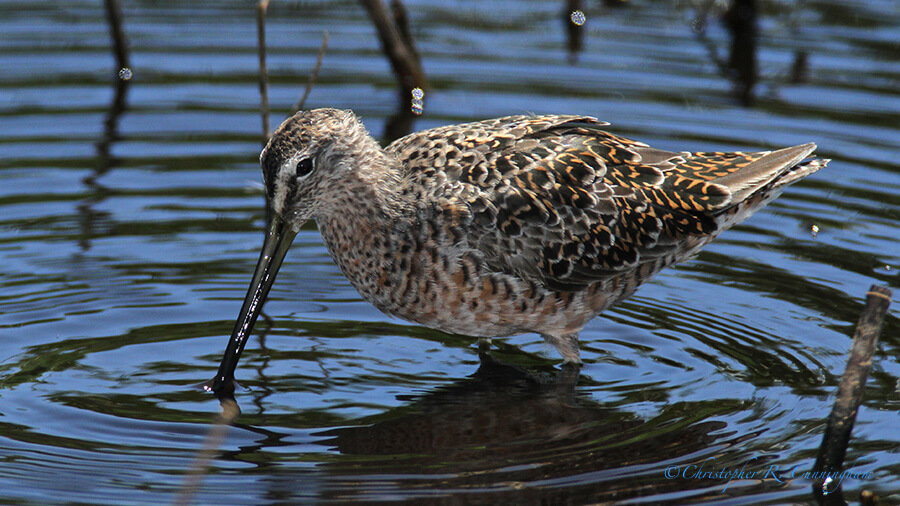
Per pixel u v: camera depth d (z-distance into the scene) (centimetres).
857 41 2120
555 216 1159
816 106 1827
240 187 1620
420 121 1775
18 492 900
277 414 1066
